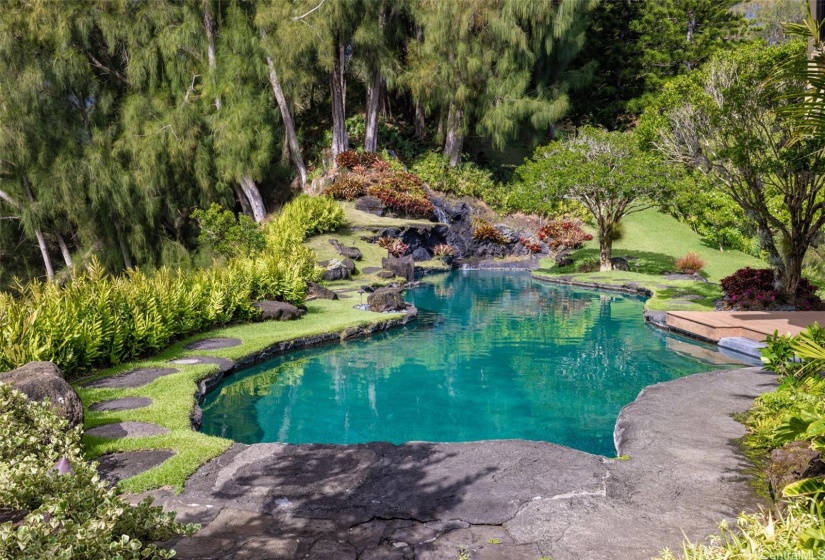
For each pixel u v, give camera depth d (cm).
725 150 1357
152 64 2725
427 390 962
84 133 2611
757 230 1541
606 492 482
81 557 279
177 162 2728
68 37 2548
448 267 2861
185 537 417
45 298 1015
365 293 1889
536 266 2867
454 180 3325
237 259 1680
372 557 391
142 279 1216
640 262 2523
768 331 1159
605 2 4322
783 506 436
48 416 494
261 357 1120
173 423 688
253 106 2830
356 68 3428
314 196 2834
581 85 3753
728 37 4306
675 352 1184
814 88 596
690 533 411
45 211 2398
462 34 3216
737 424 654
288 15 2962
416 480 515
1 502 347
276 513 457
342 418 832
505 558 385
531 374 1052
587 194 2391
